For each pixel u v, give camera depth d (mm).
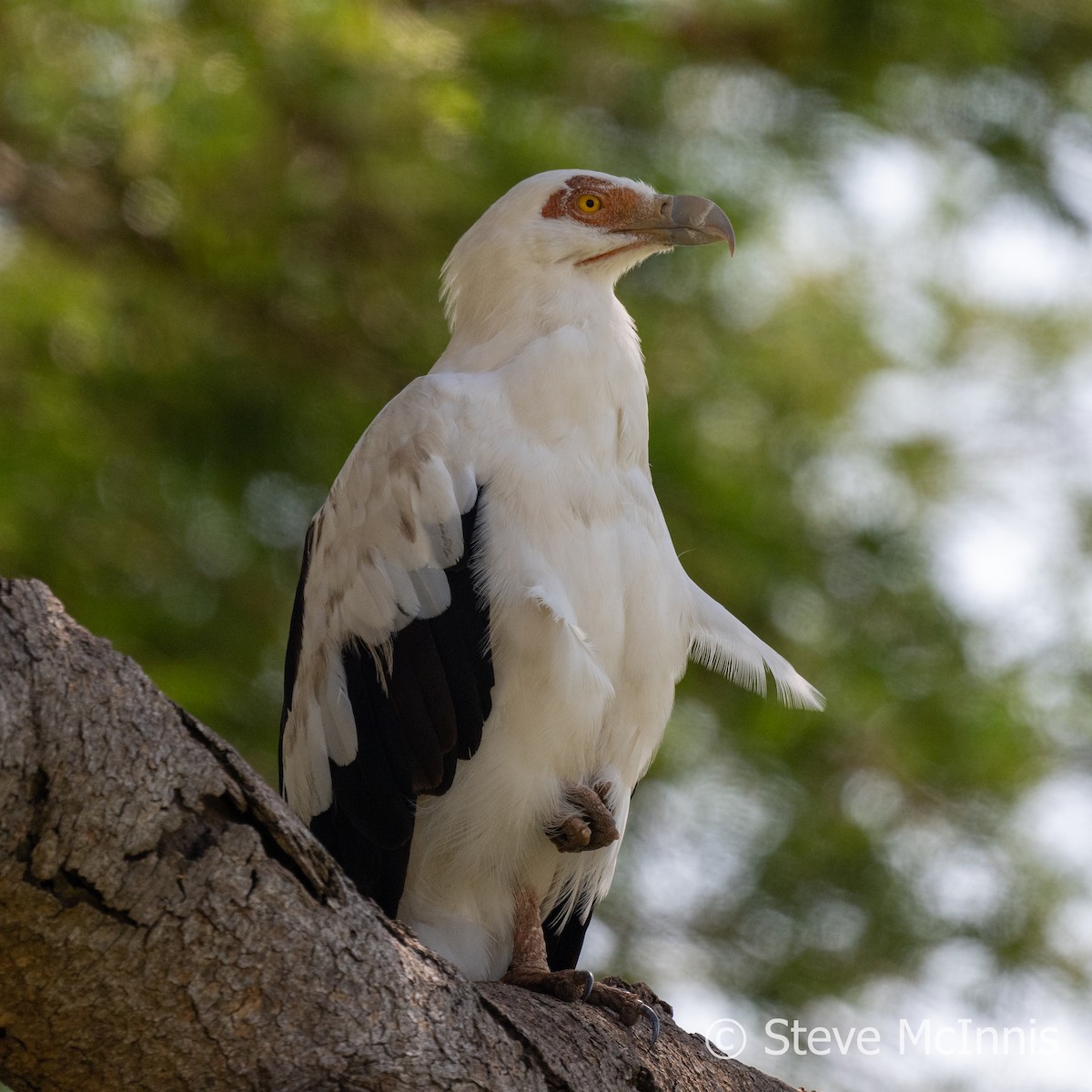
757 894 12344
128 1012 4145
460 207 11797
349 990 4383
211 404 11922
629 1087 5223
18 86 11094
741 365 12914
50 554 10789
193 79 10656
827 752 12406
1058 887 12664
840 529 12938
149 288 12289
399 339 12688
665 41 12898
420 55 11219
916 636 12727
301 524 11766
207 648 11109
